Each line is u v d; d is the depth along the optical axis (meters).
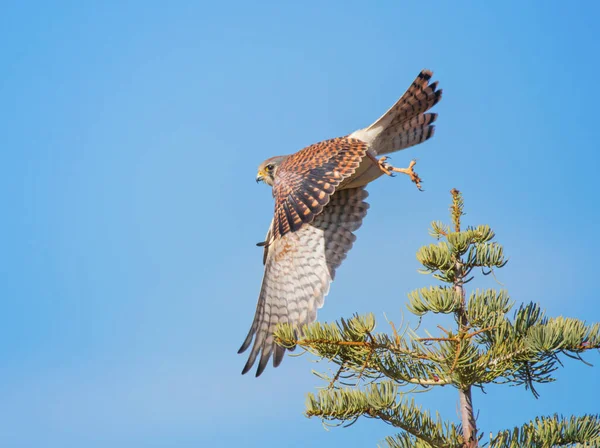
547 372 8.41
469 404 8.39
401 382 8.59
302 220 10.12
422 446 8.34
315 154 11.32
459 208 9.80
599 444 8.04
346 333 8.59
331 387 8.54
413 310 8.77
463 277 9.23
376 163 12.59
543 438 8.34
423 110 13.05
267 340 12.90
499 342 8.34
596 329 7.89
